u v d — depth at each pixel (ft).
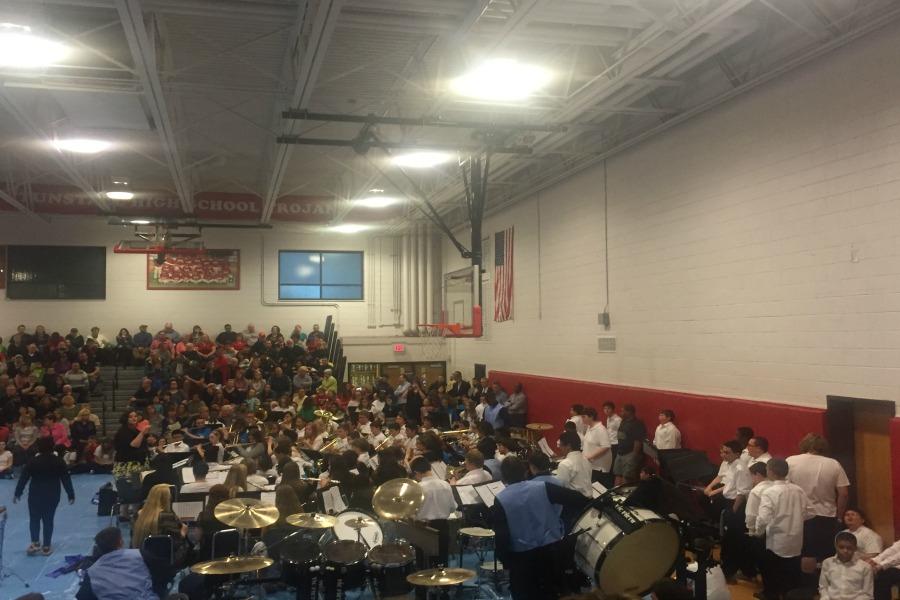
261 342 80.43
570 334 55.11
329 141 40.96
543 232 59.41
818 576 26.68
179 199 73.41
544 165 58.90
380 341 83.92
